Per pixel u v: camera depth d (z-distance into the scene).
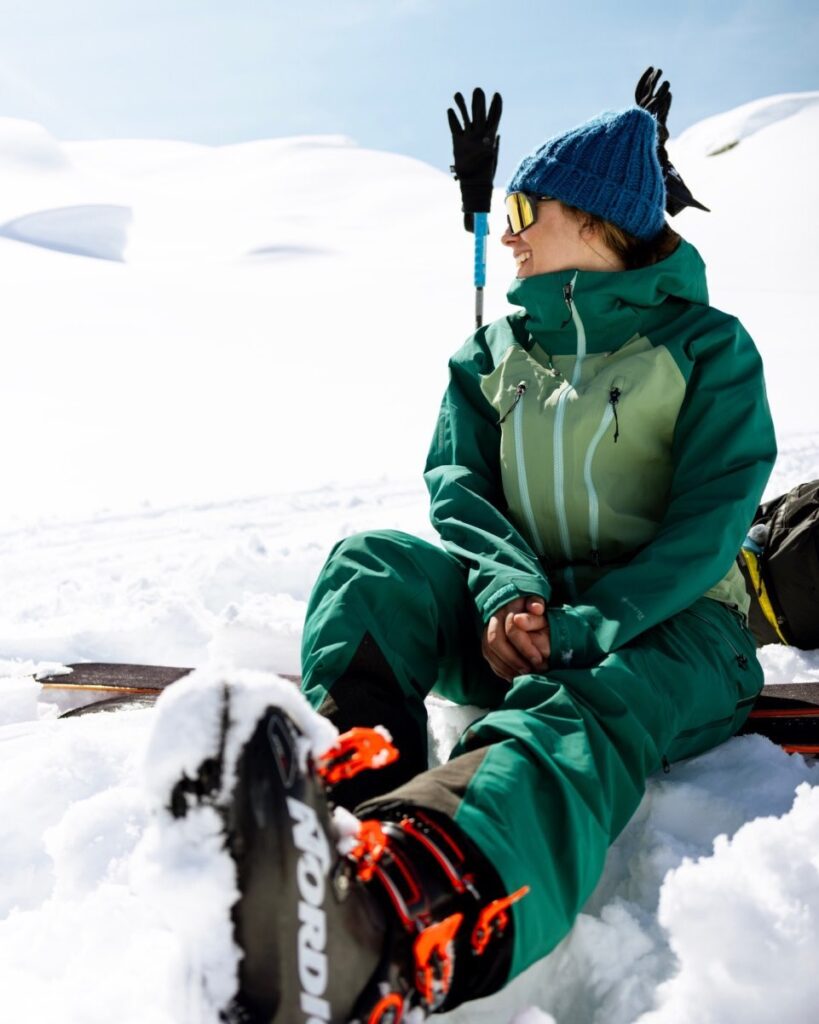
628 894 1.84
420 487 6.82
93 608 4.05
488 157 2.93
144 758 1.14
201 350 14.06
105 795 2.03
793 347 12.65
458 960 1.39
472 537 2.18
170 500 6.65
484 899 1.41
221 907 1.14
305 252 37.94
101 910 1.75
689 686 1.97
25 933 1.74
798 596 2.96
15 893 1.94
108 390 11.12
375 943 1.27
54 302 18.48
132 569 4.99
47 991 1.59
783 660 2.97
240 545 4.85
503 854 1.45
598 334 2.25
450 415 2.46
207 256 41.94
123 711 2.73
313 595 2.08
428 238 41.53
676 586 1.98
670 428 2.18
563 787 1.60
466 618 2.20
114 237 49.66
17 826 2.08
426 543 2.17
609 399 2.15
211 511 6.26
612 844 1.95
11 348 13.73
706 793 2.02
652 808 2.00
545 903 1.50
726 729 2.15
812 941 1.52
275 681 1.21
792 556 2.94
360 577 2.02
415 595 2.04
